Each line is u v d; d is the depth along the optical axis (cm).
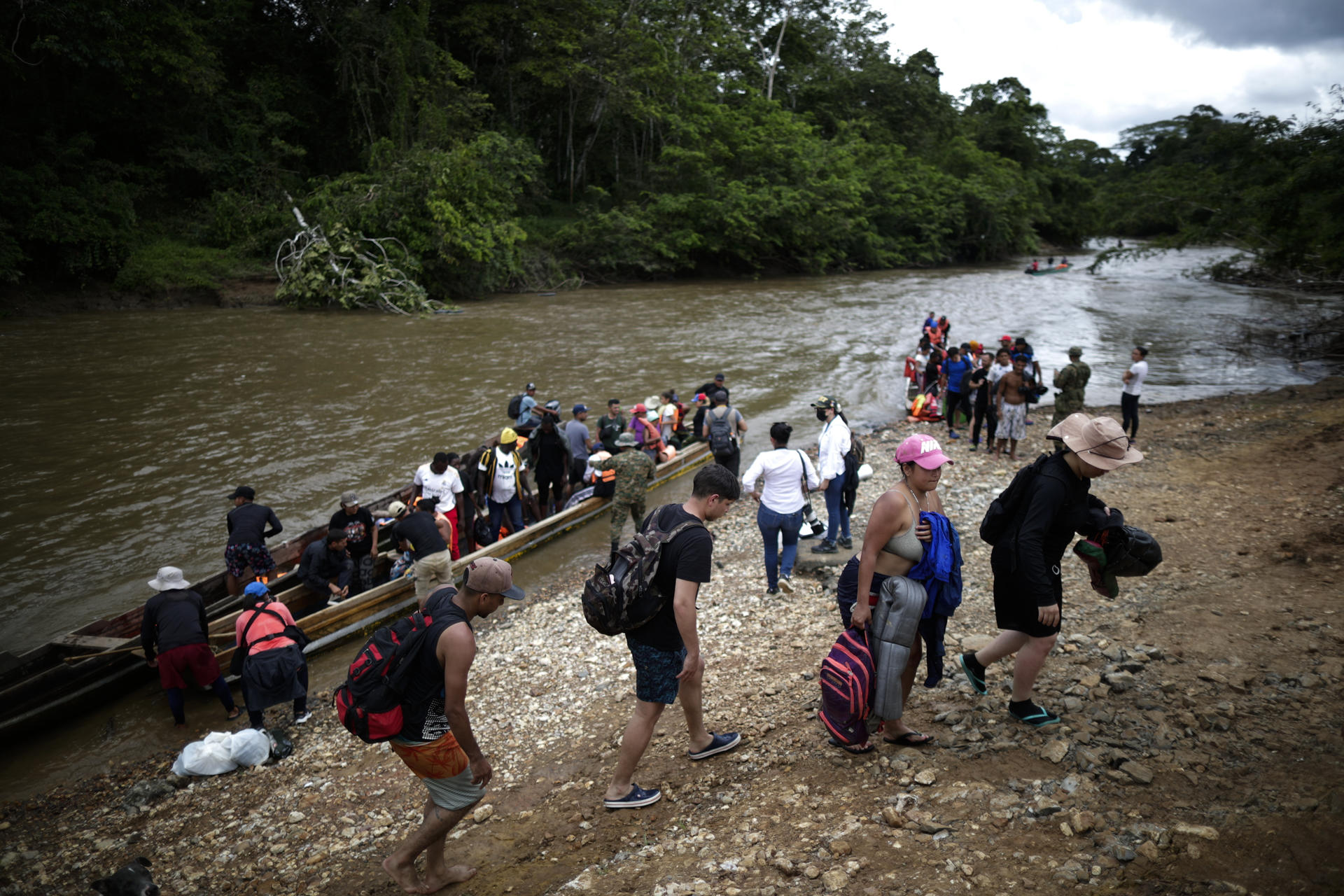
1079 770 380
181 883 439
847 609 425
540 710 598
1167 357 2211
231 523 819
